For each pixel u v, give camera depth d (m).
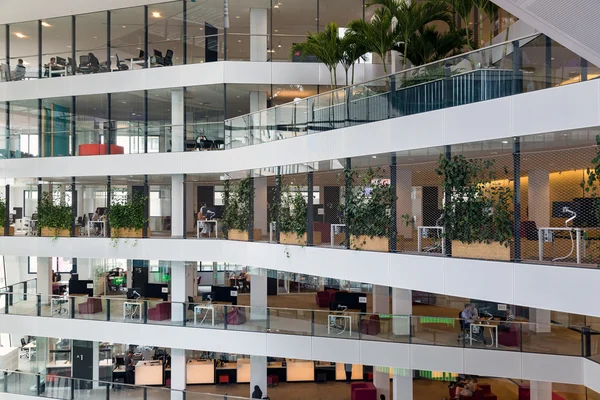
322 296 24.47
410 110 12.26
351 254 13.80
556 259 10.34
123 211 20.55
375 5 20.36
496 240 10.66
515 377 14.23
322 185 25.12
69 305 20.36
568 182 17.95
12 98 21.86
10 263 30.16
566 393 16.22
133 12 20.89
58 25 21.94
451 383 20.02
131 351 24.09
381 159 14.48
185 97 20.62
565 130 9.16
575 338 13.75
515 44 9.97
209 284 29.05
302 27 20.81
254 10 20.23
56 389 18.64
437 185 23.28
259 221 19.91
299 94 20.56
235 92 20.47
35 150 21.70
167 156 20.02
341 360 16.39
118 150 20.75
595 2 5.78
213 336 18.50
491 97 10.46
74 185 21.66
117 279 27.03
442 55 16.78
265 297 19.66
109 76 20.77
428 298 22.33
